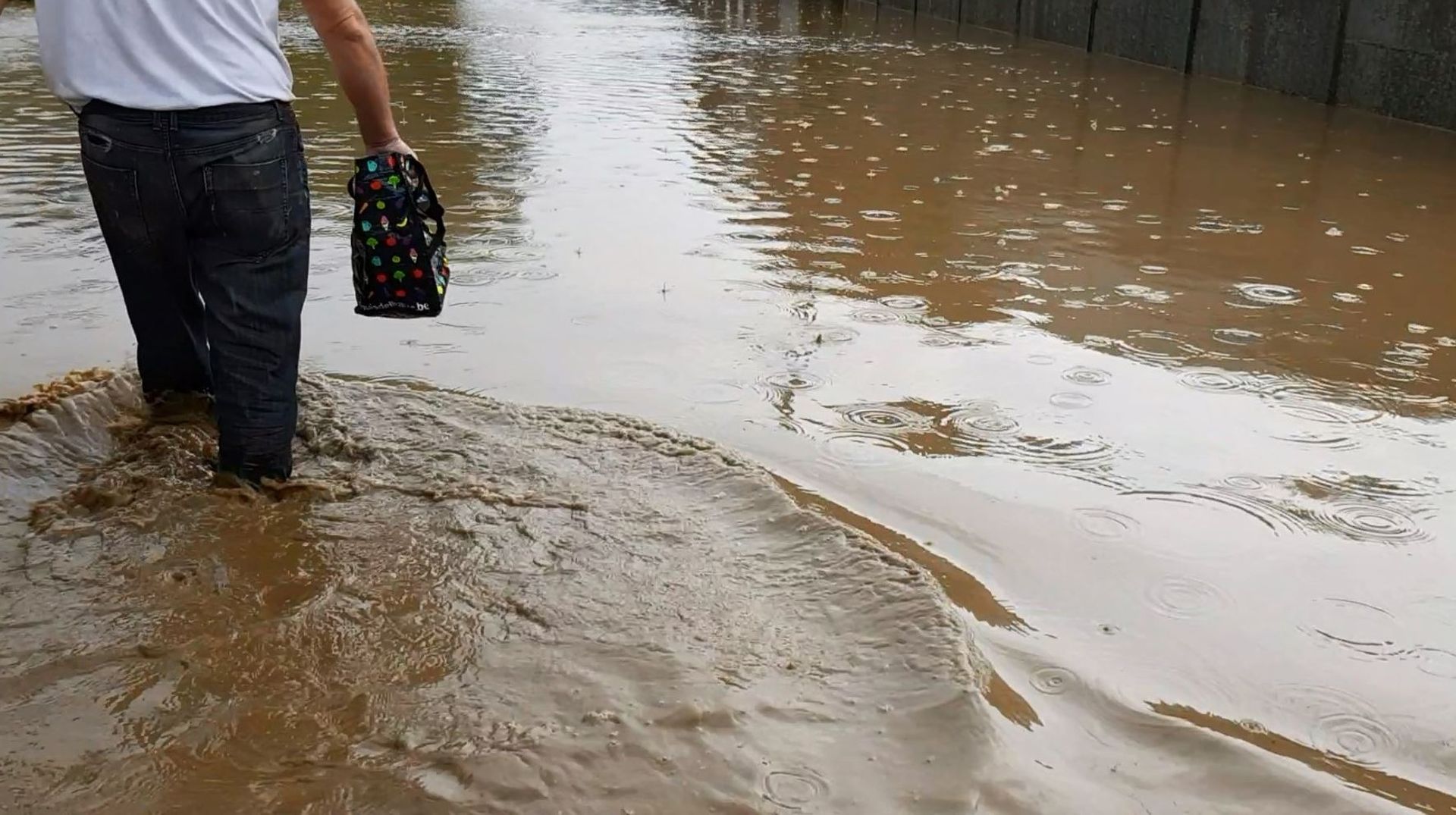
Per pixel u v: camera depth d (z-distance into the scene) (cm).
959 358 406
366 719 218
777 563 274
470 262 508
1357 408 370
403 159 313
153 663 234
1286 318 452
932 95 1019
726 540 284
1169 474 325
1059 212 610
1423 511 306
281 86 299
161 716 219
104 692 225
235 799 198
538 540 282
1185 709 229
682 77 1120
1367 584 273
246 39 290
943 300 467
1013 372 394
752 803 199
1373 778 212
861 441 341
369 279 314
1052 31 1456
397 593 260
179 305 334
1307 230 578
